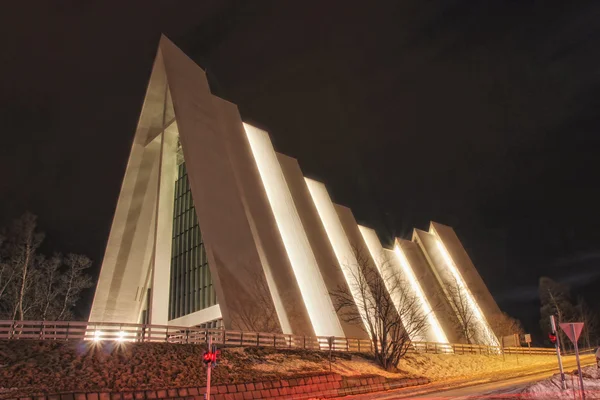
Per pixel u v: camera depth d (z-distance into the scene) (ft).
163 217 108.88
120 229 110.01
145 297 114.62
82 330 58.39
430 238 178.19
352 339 92.68
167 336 64.90
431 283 161.48
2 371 46.52
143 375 52.08
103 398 44.73
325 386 61.26
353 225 140.77
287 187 117.91
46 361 50.49
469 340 147.13
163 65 104.83
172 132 111.04
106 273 107.04
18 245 104.99
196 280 101.30
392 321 90.12
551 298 225.76
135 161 112.68
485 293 165.48
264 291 86.84
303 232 112.16
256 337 75.05
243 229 92.63
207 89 111.24
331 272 109.50
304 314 92.73
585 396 43.86
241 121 116.88
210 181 93.56
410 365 87.30
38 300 108.27
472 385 64.75
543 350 150.20
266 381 56.85
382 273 128.67
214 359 42.34
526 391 49.37
